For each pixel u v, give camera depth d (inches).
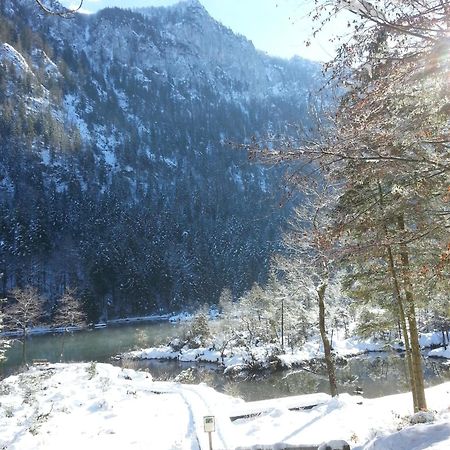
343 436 434.9
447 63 160.4
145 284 4025.6
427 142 178.9
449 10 151.0
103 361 2028.8
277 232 4783.5
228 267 4480.8
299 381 1375.5
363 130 172.9
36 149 6599.4
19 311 2319.1
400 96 175.3
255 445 367.2
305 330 1859.0
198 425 549.3
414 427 239.9
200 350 2031.3
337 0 146.4
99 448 475.8
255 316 2156.7
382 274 508.1
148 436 516.4
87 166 6924.2
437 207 265.9
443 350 1653.5
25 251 4178.2
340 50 165.6
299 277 783.1
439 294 452.8
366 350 1808.6
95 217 5255.9
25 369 1240.2
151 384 891.4
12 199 5251.0
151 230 5319.9
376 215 247.0
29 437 516.7
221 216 6446.9
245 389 1326.3
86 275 4033.0
